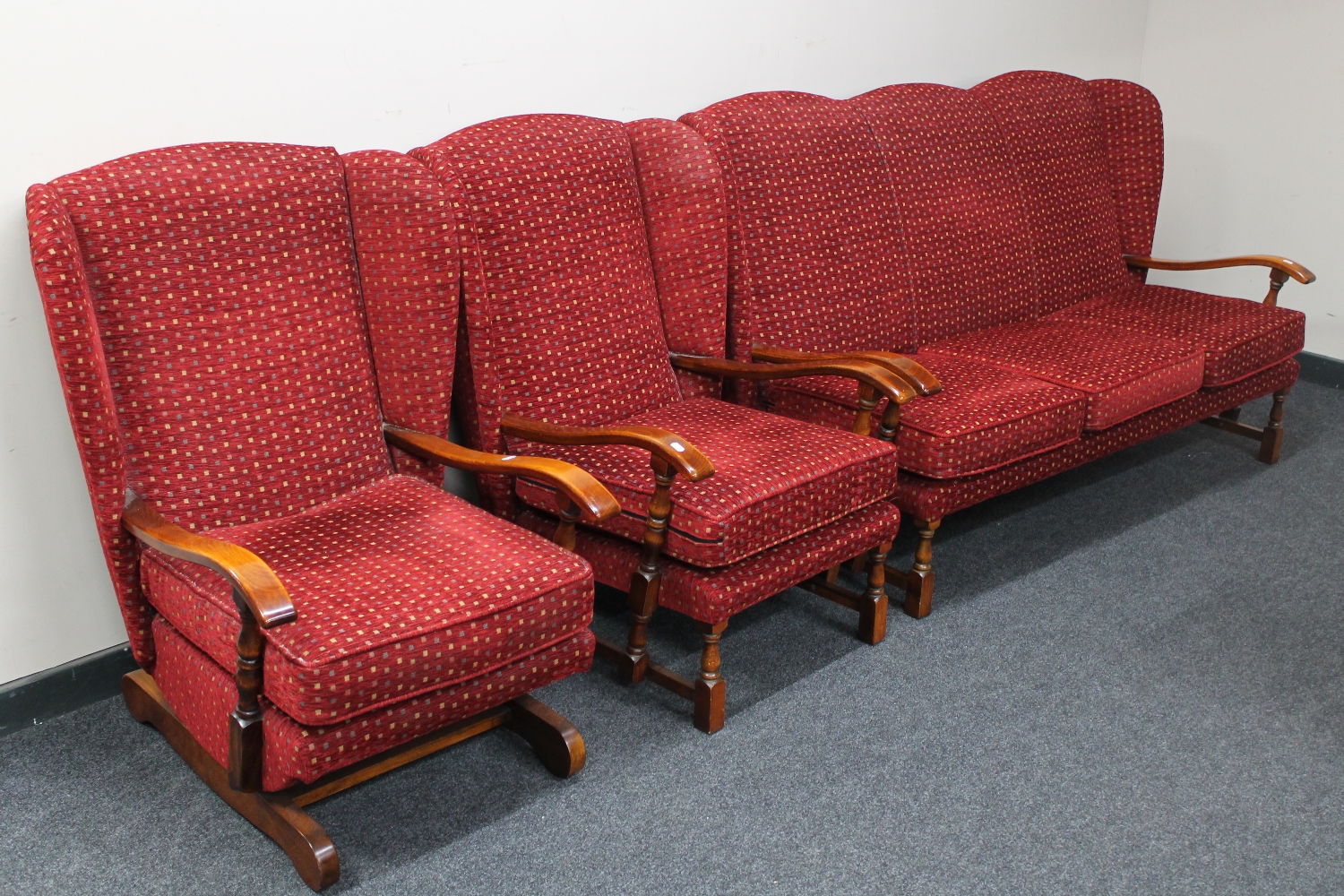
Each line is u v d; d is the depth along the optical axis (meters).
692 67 3.16
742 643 2.68
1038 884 1.95
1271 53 4.43
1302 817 2.13
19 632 2.32
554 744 2.18
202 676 1.95
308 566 1.94
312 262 2.22
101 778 2.19
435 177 2.30
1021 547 3.21
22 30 2.05
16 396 2.21
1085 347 3.33
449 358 2.37
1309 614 2.85
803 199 3.07
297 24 2.38
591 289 2.63
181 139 2.29
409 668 1.78
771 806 2.13
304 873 1.91
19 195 2.12
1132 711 2.44
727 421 2.67
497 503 2.59
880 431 2.67
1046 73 3.96
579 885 1.93
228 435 2.14
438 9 2.58
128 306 2.03
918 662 2.62
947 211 3.46
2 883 1.91
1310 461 3.85
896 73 3.77
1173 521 3.38
